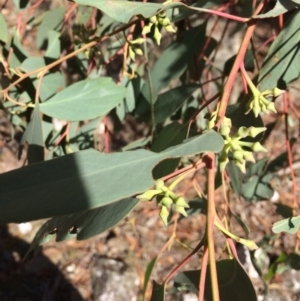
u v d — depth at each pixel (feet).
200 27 1.97
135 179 0.91
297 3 1.19
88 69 2.04
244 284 1.16
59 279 3.21
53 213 0.89
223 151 1.01
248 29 1.22
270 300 3.03
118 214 1.02
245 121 1.48
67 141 1.91
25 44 4.06
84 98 1.65
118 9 1.09
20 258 3.29
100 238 3.41
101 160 0.92
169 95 1.95
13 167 3.60
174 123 1.63
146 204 3.59
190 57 1.98
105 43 2.66
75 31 1.98
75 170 0.92
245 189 2.25
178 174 0.98
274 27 3.24
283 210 1.88
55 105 1.64
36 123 1.61
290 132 3.80
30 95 1.96
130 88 1.99
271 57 1.53
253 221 3.43
